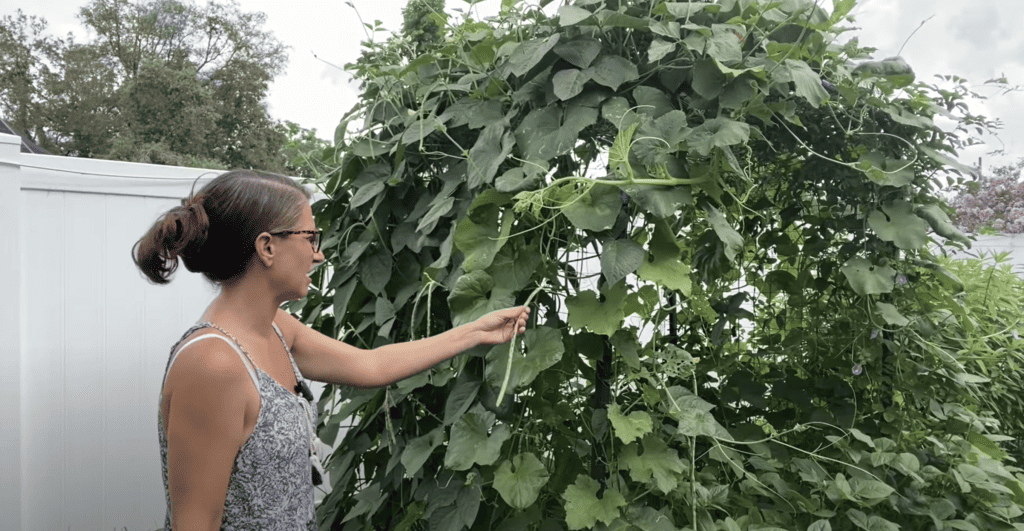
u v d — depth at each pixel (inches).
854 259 70.1
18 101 977.5
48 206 121.4
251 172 46.3
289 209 45.3
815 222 78.8
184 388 40.3
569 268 58.6
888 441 72.1
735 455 71.6
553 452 62.4
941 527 69.1
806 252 78.7
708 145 51.2
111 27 974.4
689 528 58.5
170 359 42.3
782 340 89.7
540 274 56.5
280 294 46.5
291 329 54.7
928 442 79.5
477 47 60.3
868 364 75.8
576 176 54.6
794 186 79.6
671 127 53.5
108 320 129.0
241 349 43.0
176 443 40.3
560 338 54.5
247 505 43.1
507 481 54.6
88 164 125.2
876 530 65.2
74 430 125.2
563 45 56.6
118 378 130.3
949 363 76.4
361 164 74.4
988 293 100.7
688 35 57.9
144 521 133.9
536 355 54.4
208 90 956.6
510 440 58.6
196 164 928.9
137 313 132.6
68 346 124.4
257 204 43.8
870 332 74.4
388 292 71.7
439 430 61.6
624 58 58.1
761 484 68.4
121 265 130.1
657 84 59.8
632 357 55.5
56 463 123.2
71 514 124.8
